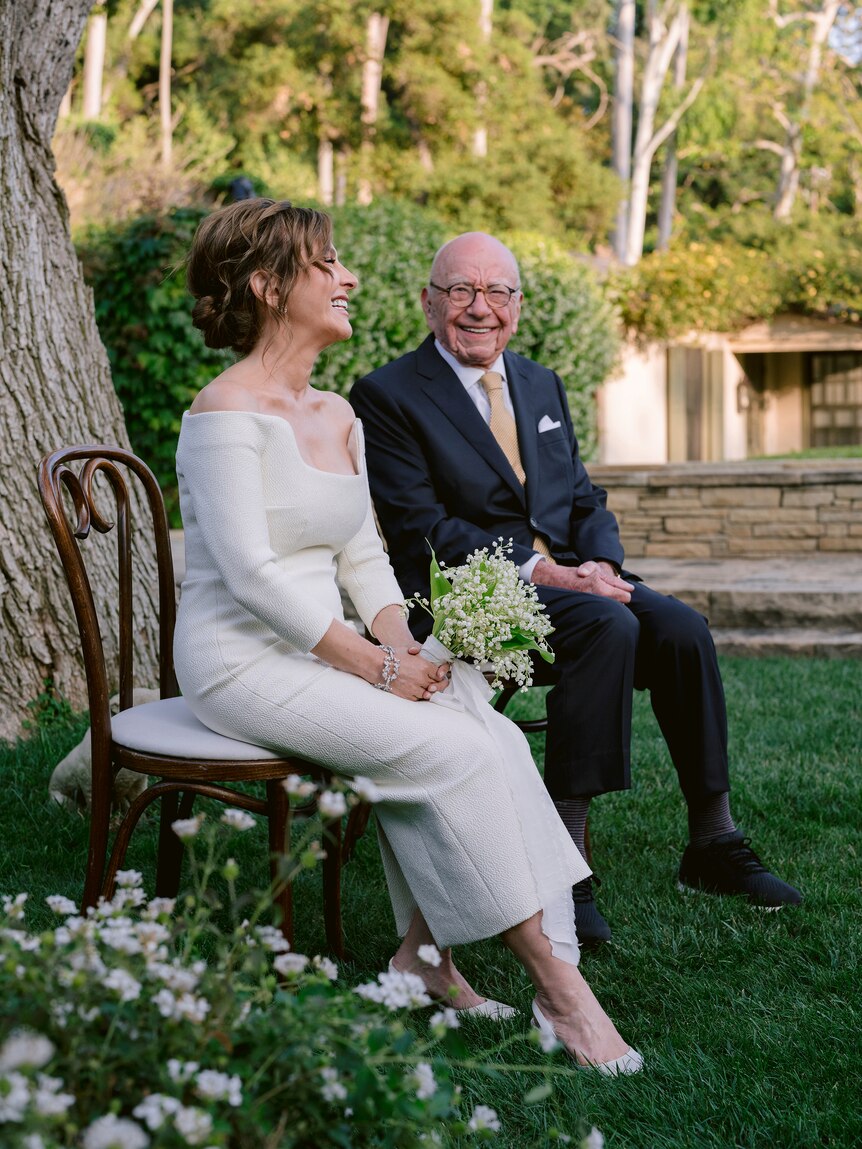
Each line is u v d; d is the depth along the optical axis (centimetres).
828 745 427
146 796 220
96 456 246
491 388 316
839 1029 219
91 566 419
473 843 210
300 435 227
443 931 215
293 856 148
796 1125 188
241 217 225
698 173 3253
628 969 249
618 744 265
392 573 254
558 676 275
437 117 2233
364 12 2200
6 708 404
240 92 2283
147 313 857
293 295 225
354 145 2298
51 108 419
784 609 647
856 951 254
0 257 401
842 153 2828
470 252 310
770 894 281
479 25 2289
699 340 1920
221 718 218
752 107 2894
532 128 2331
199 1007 124
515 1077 203
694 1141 185
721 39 2694
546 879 212
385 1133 137
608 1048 209
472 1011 227
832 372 2503
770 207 3256
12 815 337
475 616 220
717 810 293
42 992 122
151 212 888
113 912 142
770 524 839
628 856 320
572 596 274
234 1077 118
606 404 1628
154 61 2750
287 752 216
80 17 412
